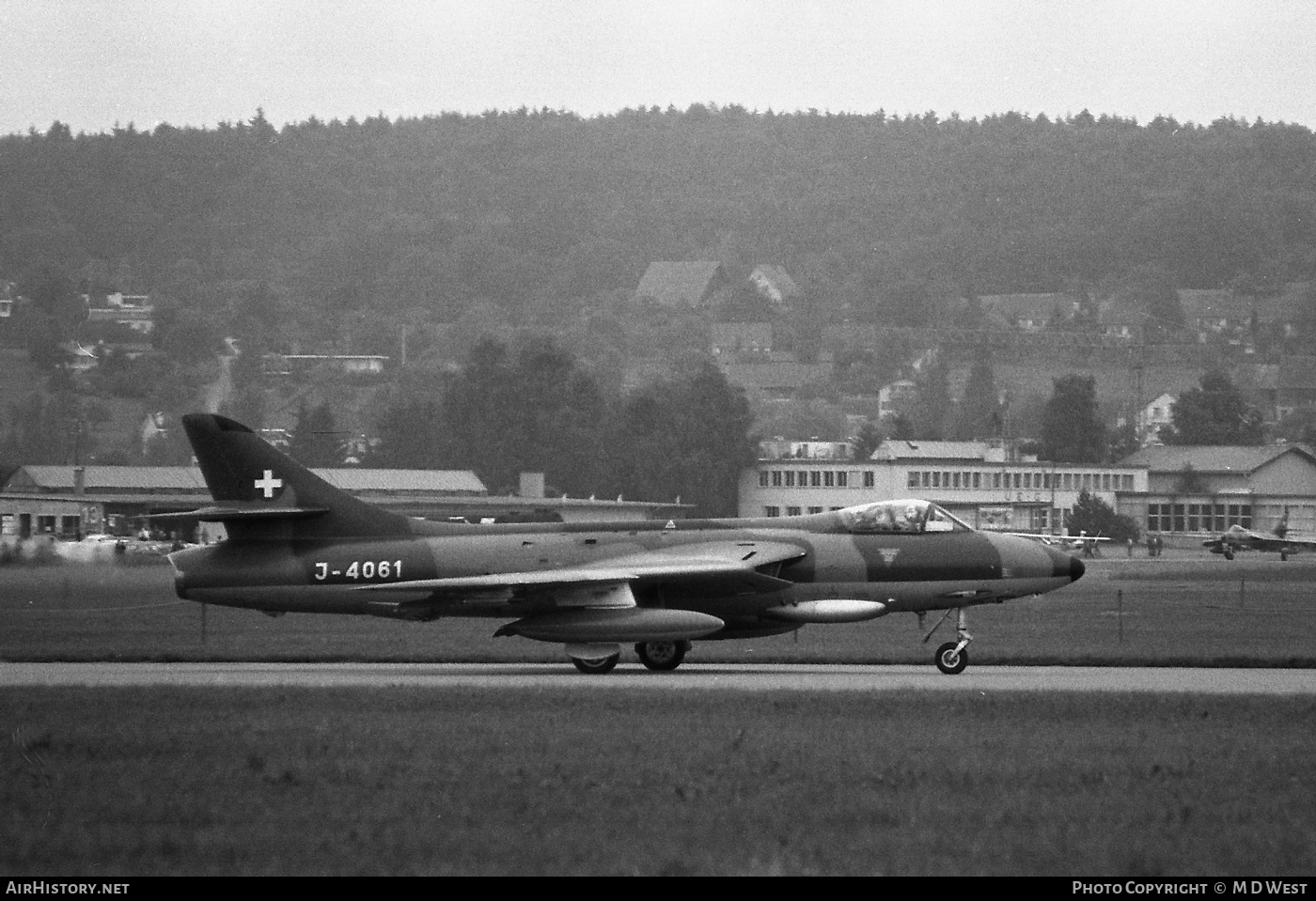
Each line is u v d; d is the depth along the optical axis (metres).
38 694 99.38
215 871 54.50
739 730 83.44
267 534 129.88
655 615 120.81
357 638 164.00
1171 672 127.38
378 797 65.81
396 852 56.72
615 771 71.31
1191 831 60.56
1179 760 74.69
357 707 93.69
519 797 65.75
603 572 121.44
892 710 91.81
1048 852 57.22
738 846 57.91
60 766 72.94
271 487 129.38
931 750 77.31
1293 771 72.25
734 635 129.38
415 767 72.31
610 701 96.31
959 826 61.16
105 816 62.31
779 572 127.56
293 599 129.12
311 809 63.44
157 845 57.56
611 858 56.09
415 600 126.25
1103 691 104.06
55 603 184.12
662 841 58.50
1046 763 73.81
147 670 128.38
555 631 121.50
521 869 54.66
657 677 120.56
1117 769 72.50
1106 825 61.44
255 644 155.12
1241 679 118.69
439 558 127.88
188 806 63.88
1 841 58.25
